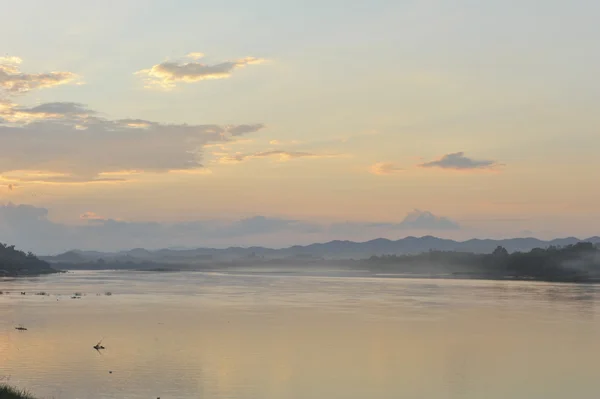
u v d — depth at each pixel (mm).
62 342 67000
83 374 50500
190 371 52219
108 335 72750
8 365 53938
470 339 72438
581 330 81250
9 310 103688
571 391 47688
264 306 116875
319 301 131125
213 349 63500
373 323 87750
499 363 57906
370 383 49250
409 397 45281
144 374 50750
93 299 131500
